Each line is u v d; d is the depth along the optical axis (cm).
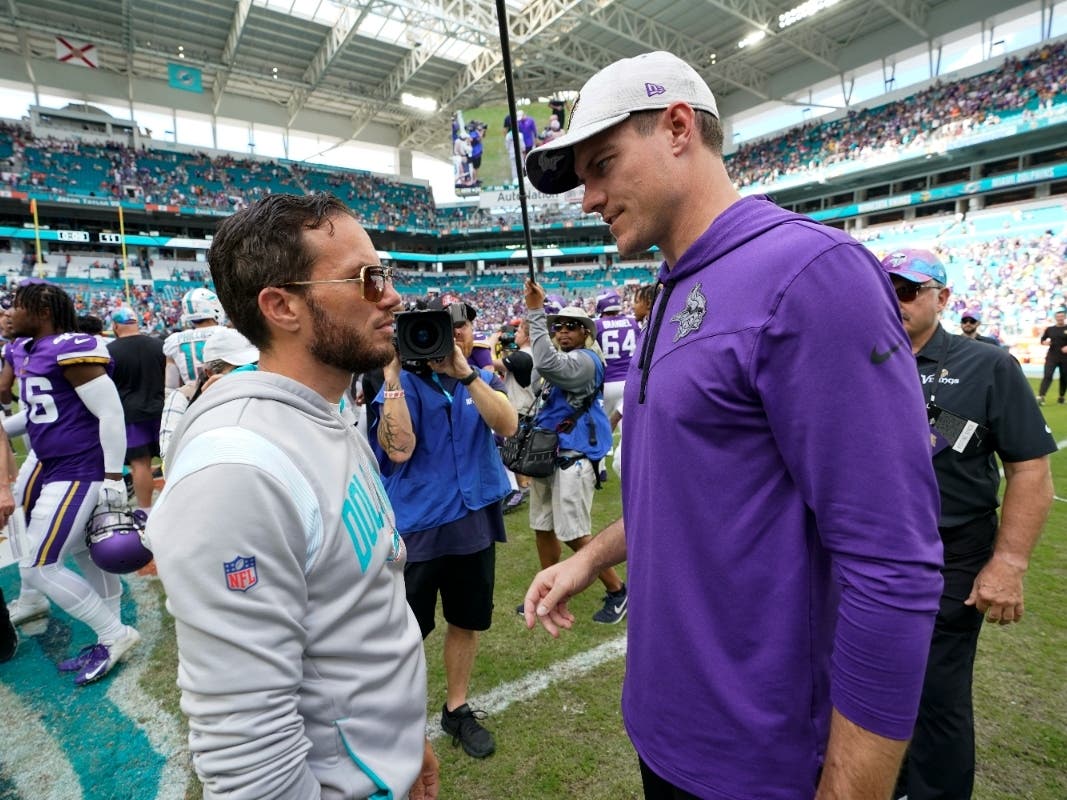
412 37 2542
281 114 3478
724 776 92
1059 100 2069
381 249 3891
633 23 2359
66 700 246
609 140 96
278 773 75
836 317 75
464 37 2264
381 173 3953
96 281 2767
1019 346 1501
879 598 73
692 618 93
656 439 96
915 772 168
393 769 92
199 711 74
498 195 3048
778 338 79
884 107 2700
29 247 2847
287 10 2362
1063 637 268
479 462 216
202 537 74
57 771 207
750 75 2986
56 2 2233
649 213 97
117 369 440
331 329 93
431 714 236
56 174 2827
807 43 2644
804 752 87
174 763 210
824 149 2861
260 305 92
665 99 93
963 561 166
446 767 205
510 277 3978
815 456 77
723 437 87
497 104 3134
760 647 88
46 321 256
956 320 1764
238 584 74
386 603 97
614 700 238
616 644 280
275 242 91
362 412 248
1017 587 157
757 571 87
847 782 76
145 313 2586
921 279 170
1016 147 2248
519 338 426
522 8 2219
